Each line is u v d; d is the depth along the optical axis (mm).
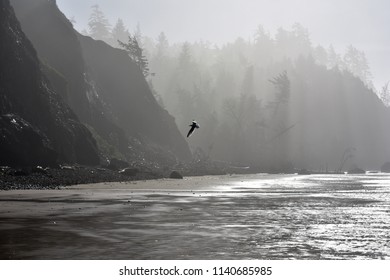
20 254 12555
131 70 114688
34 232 16094
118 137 92688
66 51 87625
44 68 76812
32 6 88250
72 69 86875
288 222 19297
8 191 35469
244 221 19531
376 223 19156
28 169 50500
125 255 12531
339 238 15336
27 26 85812
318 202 29734
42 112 62906
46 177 48281
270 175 105562
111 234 15812
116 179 55938
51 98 67812
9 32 60781
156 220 19688
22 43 63938
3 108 55594
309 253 12969
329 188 48125
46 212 22328
